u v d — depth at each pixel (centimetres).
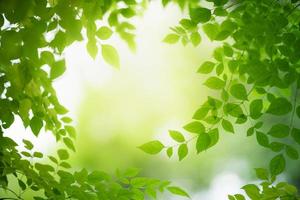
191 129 136
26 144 141
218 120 136
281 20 137
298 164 344
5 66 136
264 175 138
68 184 140
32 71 138
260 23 137
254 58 140
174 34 148
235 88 135
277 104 132
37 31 133
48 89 143
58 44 135
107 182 141
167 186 142
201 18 139
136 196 142
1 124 140
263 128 350
